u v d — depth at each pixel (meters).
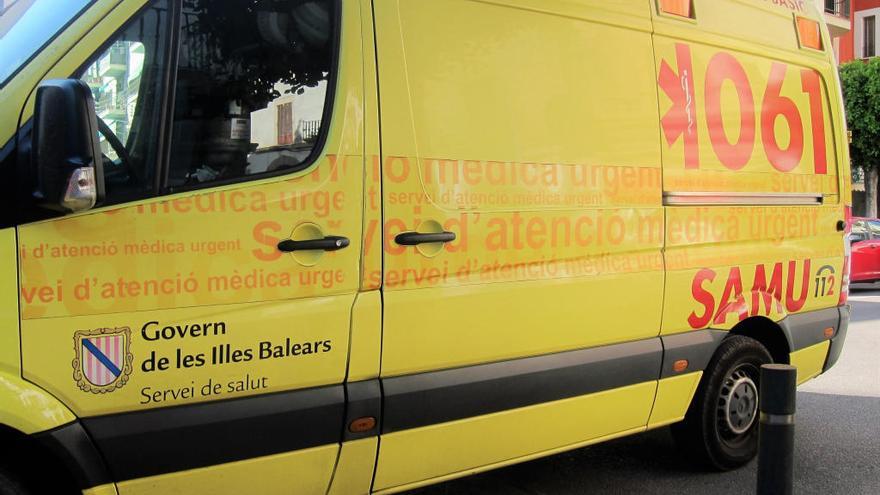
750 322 4.61
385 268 3.00
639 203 3.87
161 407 2.59
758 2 4.68
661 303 3.98
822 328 5.01
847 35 31.11
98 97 2.49
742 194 4.43
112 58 2.53
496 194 3.31
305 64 2.87
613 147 3.75
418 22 3.12
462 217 3.20
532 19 3.48
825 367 5.16
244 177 2.72
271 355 2.77
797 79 4.90
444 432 3.22
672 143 4.04
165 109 2.60
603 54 3.75
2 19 2.79
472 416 3.29
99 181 2.33
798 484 4.55
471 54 3.26
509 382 3.37
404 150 3.04
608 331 3.76
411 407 3.10
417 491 4.37
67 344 2.43
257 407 2.75
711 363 4.40
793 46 4.90
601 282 3.69
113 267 2.49
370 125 2.97
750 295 4.48
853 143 24.45
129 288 2.52
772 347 4.86
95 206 2.47
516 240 3.37
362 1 3.00
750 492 4.39
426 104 3.12
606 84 3.75
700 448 4.51
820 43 5.19
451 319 3.18
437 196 3.13
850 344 8.78
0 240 2.34
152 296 2.55
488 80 3.31
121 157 2.53
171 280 2.58
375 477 3.09
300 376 2.84
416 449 3.16
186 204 2.61
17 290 2.36
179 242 2.59
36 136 2.21
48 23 2.58
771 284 4.62
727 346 4.45
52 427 2.39
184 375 2.62
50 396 2.41
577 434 3.72
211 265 2.65
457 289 3.19
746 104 4.49
